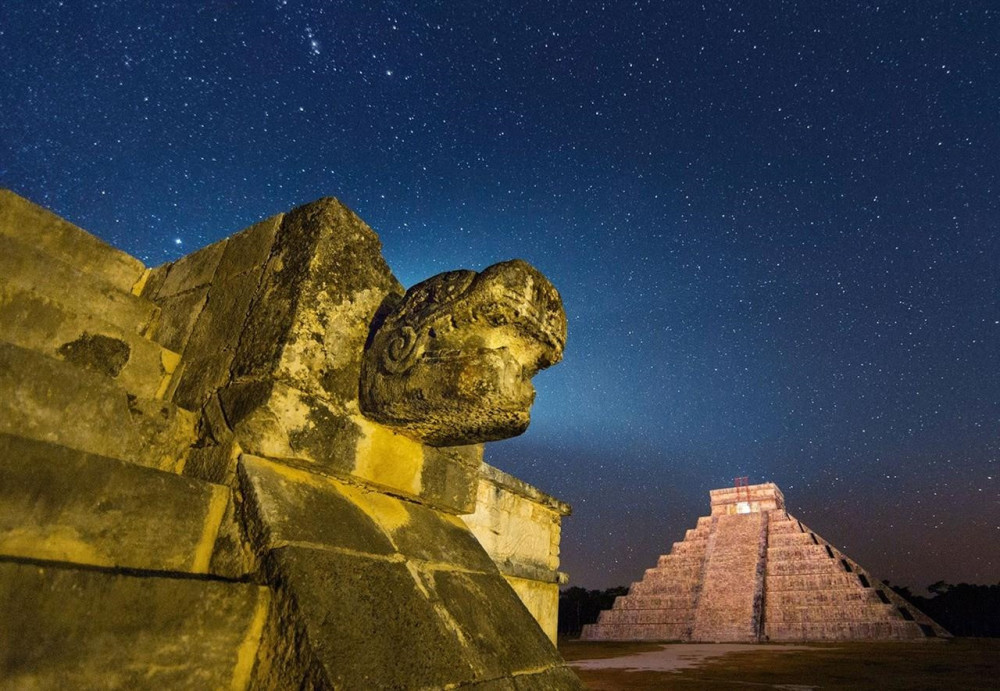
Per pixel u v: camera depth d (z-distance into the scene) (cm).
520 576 511
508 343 258
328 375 262
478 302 250
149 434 238
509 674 227
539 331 258
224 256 324
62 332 250
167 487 203
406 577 233
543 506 575
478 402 244
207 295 317
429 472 301
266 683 173
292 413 242
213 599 174
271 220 313
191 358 294
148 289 361
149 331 321
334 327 271
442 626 220
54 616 141
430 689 185
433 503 303
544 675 249
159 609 162
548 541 579
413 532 273
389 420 268
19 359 199
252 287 292
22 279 267
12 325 233
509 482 514
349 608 193
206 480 235
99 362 262
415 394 251
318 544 211
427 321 255
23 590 137
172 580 167
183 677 162
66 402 210
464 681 201
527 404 256
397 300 310
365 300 291
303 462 243
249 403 241
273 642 179
